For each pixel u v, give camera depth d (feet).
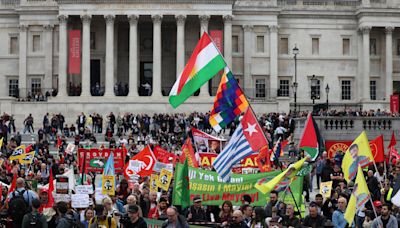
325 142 289.12
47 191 132.05
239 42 477.36
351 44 492.54
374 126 311.47
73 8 448.24
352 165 130.62
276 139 326.65
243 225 110.01
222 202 129.29
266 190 117.39
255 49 477.77
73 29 464.24
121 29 477.36
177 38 449.48
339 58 491.31
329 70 490.90
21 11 469.57
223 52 457.27
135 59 446.60
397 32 492.54
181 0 447.83
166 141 331.98
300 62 489.67
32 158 210.18
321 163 213.66
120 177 181.98
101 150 184.65
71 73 451.12
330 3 491.31
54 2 468.75
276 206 124.88
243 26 475.31
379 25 481.87
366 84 485.15
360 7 481.46
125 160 202.59
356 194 117.39
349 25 491.72
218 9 451.94
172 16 452.76
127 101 438.81
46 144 302.45
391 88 486.79
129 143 326.44
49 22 469.57
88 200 127.03
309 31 490.49
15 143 272.92
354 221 139.54
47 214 123.13
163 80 479.00
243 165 163.32
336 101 490.08
